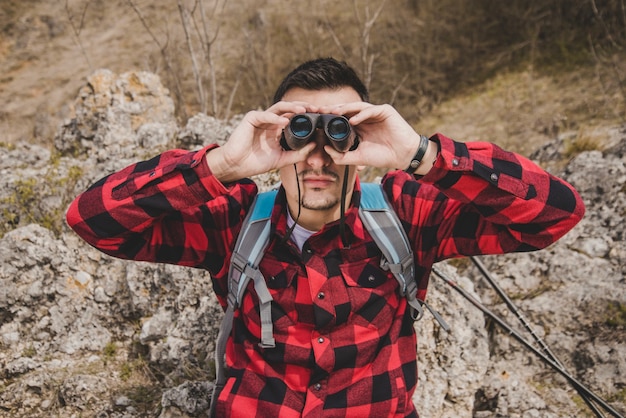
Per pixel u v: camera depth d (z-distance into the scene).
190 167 1.82
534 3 7.69
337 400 1.91
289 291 1.90
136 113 3.90
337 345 1.90
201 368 2.77
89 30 9.05
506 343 3.16
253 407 1.93
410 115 7.12
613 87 6.38
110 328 3.05
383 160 1.81
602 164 3.71
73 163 3.65
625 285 3.19
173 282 2.96
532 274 3.39
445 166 1.79
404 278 1.93
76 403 2.69
